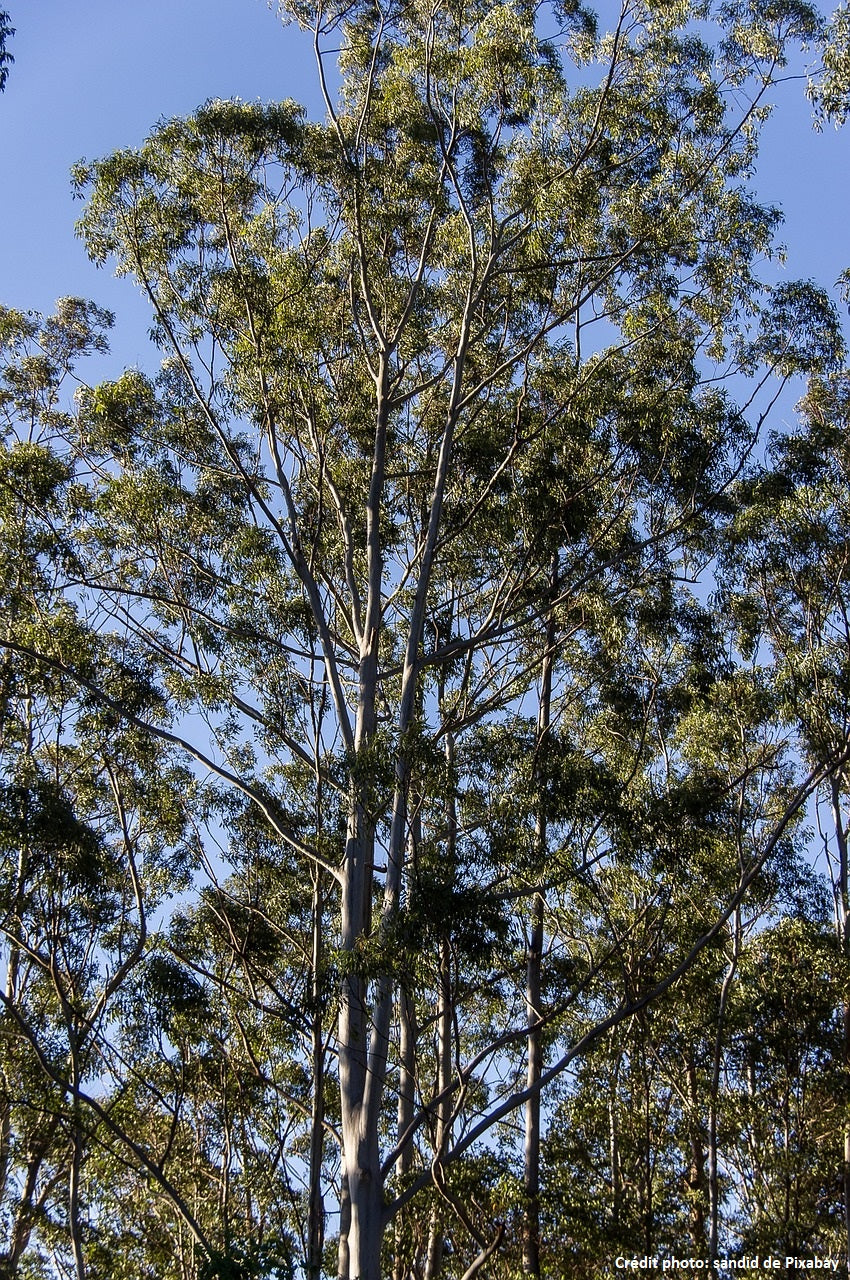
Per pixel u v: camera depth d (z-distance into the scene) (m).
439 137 21.50
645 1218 18.45
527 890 16.98
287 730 20.77
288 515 21.42
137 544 21.14
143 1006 18.14
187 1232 19.62
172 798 20.72
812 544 19.97
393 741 18.12
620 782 18.75
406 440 22.88
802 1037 19.00
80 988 19.08
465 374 22.48
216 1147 20.38
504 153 21.61
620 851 17.66
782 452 20.67
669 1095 20.03
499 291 22.02
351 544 21.28
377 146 22.39
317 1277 16.33
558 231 21.50
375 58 22.70
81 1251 17.25
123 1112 19.52
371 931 17.62
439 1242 18.47
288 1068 20.73
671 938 19.14
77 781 20.61
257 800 18.78
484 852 16.88
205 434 21.97
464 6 22.02
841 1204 19.14
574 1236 18.17
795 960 19.59
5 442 22.81
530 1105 18.97
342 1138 16.84
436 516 20.05
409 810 18.58
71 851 18.23
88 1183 19.89
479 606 22.42
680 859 17.92
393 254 22.75
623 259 21.53
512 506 20.81
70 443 22.19
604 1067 19.80
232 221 22.44
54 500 20.56
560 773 17.59
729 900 19.78
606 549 20.45
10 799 17.94
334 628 22.52
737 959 19.80
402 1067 19.62
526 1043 20.92
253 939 20.84
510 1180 18.06
